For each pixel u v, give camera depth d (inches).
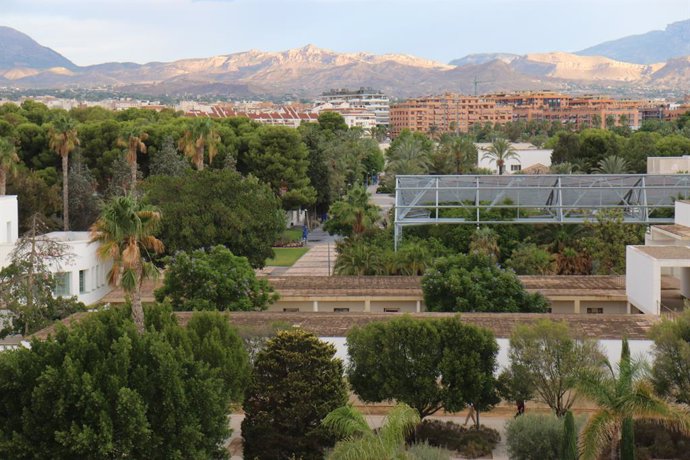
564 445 1178.6
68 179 3929.6
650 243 2650.1
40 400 1115.3
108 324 1357.0
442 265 2146.9
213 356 1392.7
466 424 1537.9
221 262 2094.0
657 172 4232.3
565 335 1455.5
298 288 2288.4
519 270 2682.1
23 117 4958.2
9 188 3629.4
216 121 5103.3
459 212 3093.0
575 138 5447.8
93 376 1143.6
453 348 1461.6
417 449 1229.1
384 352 1457.9
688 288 2306.8
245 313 1939.0
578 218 3011.8
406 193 3100.4
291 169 4411.9
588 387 1135.0
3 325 2015.3
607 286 2285.9
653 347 1515.7
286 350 1360.7
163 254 2679.6
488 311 2038.6
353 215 3240.7
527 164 5733.3
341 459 932.6
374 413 1627.7
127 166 4055.1
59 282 2208.4
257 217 2783.0
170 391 1164.5
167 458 1135.6
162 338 1290.6
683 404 1421.0
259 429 1342.3
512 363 1494.8
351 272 2625.5
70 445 1093.8
